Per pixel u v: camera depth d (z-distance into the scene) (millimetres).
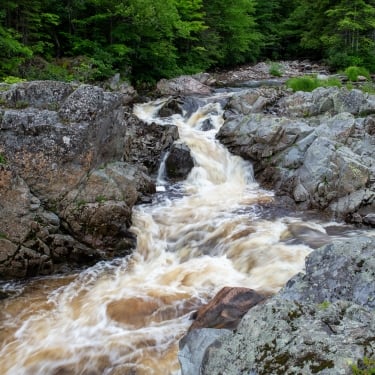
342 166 9195
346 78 19719
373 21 25641
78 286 6652
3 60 13352
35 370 4770
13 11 14984
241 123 12117
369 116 11523
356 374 2297
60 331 5453
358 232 7977
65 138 7129
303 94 13391
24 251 6816
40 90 7535
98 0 16500
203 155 11836
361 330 2664
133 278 6848
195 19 24672
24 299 6273
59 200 7188
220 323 4562
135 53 18406
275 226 8320
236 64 29781
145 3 16891
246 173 11445
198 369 3168
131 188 7996
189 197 10156
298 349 2631
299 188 9672
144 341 5141
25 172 6977
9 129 6922
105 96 7914
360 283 3404
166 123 13633
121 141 8648
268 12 34875
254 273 6652
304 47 31812
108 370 4715
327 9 28594
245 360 2801
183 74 21062
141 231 8250
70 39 16812
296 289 3635
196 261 7367
